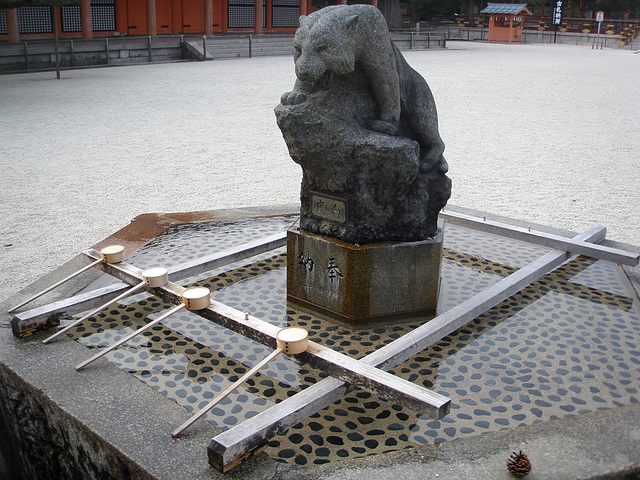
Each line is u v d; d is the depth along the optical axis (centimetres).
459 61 2739
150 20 2898
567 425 260
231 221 573
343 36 324
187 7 3344
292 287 396
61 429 282
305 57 326
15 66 2300
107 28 3088
